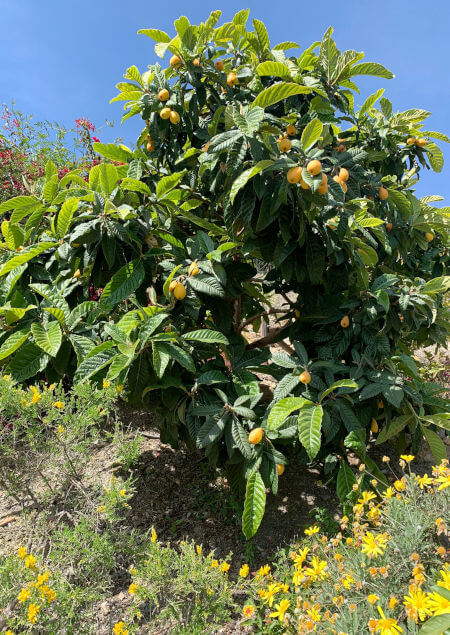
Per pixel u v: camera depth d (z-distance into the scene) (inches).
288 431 88.4
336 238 95.4
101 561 74.4
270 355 104.7
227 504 114.3
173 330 92.4
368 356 102.5
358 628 59.2
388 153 131.8
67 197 106.3
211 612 76.3
